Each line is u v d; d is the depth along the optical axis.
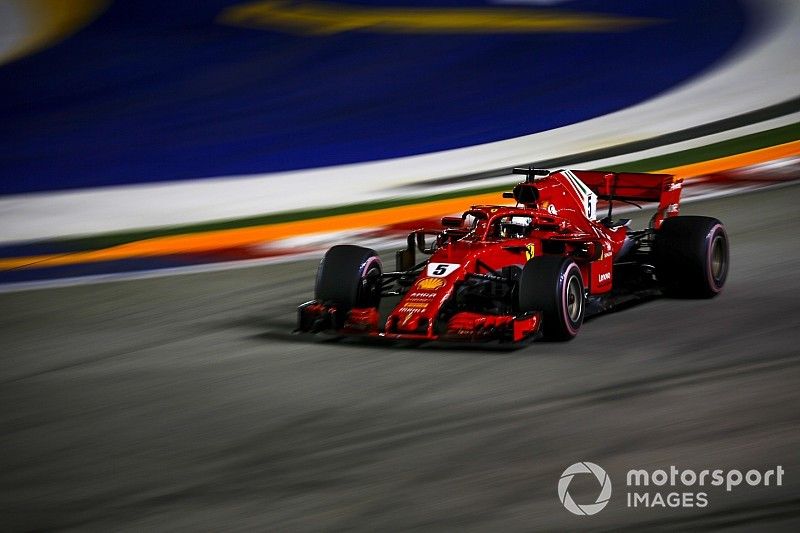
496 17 92.81
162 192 56.00
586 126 63.31
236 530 18.05
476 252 29.36
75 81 80.69
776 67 72.56
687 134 59.03
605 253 31.25
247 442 22.14
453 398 24.06
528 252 30.19
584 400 23.38
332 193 53.34
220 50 86.75
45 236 48.59
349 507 18.62
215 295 37.34
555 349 27.64
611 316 30.89
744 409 22.14
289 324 32.53
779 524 17.16
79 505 19.47
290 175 57.94
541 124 64.69
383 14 95.81
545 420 22.23
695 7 92.50
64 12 101.88
